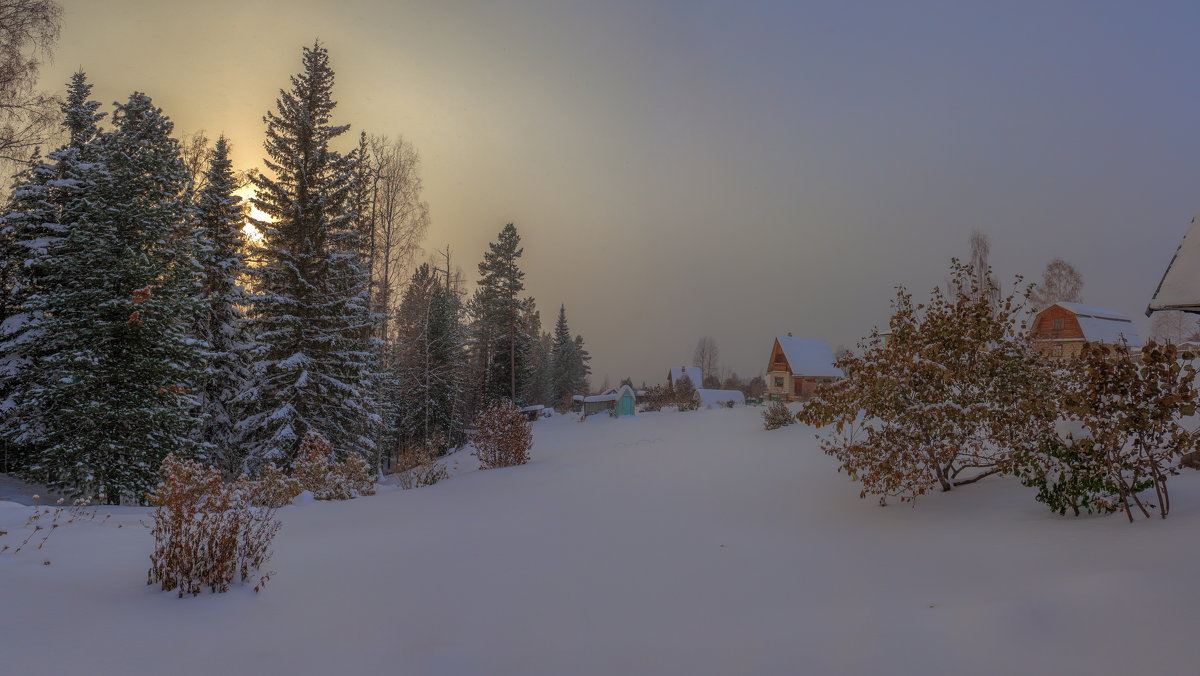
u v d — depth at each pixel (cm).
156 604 496
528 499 1275
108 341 1577
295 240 2620
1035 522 678
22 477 1859
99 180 1622
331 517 1147
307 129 2642
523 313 6569
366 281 2952
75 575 552
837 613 471
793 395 5206
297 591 584
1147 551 500
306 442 1975
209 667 385
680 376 8069
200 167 3138
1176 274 1027
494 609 530
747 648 416
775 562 648
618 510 1061
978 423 902
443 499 1378
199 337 2438
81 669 355
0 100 1747
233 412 2567
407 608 535
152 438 1588
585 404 5294
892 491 962
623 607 526
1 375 1733
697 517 948
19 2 1700
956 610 442
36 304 1548
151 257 1686
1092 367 648
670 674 382
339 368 2569
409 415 4769
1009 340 966
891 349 913
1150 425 613
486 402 6225
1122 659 335
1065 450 678
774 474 1335
